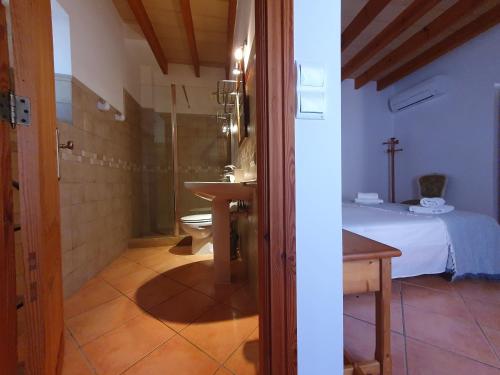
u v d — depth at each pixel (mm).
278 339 627
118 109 2553
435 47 2838
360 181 3689
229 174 2615
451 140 2863
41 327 706
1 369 599
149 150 3529
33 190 697
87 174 1991
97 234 2123
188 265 2260
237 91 2316
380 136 3746
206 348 1149
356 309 1519
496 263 1792
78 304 1566
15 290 666
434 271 1766
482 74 2537
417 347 1164
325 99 633
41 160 746
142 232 3387
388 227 1670
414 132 3381
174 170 3076
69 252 1718
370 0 2221
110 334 1259
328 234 653
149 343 1188
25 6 681
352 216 1918
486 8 2266
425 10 2145
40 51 780
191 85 3717
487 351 1134
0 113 619
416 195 3346
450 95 2865
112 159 2480
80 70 1872
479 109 2572
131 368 1034
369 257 830
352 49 2967
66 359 1086
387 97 3758
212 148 3697
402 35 2732
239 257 2422
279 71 602
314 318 653
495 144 2459
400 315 1425
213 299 1616
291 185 616
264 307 649
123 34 2766
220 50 3348
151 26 2779
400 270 1697
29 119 692
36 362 694
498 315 1421
